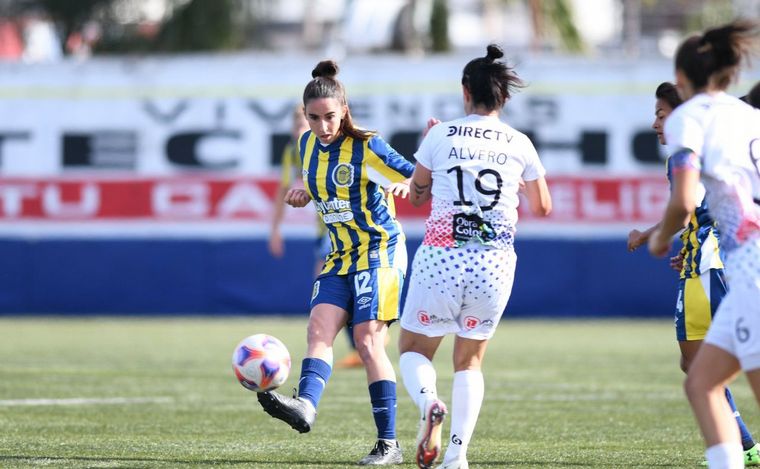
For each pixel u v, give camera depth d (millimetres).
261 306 65312
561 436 26297
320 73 21953
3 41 118938
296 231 65250
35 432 26438
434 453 19125
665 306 64938
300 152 22594
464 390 20344
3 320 64750
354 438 25812
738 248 16359
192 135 65750
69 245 66062
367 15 95500
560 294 65000
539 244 65062
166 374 40344
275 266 65375
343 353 50188
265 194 65375
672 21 118812
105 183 65938
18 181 66062
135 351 48625
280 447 24281
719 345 16422
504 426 28094
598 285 64938
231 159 65562
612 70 64688
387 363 22141
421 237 63531
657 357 47156
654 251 16984
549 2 89812
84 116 66062
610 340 54594
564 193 64812
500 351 49656
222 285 65625
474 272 19828
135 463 21891
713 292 21422
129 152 65938
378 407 22031
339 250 22266
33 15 118250
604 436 26312
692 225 21797
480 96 20188
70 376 39469
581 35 90500
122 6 114000
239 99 65625
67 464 21734
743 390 36375
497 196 19859
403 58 65000
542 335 57062
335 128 21562
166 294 65875
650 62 64688
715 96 16875
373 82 65062
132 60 66000
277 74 65562
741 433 22109
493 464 22031
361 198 22016
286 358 20688
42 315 66188
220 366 43125
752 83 60750
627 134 64688
